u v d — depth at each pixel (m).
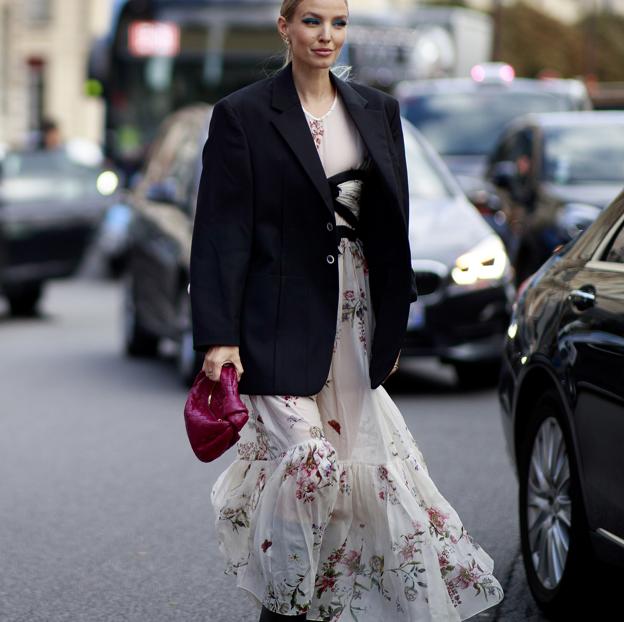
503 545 12.86
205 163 9.01
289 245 8.96
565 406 10.58
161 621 10.97
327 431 9.09
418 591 8.87
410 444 9.19
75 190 34.69
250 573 9.02
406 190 9.18
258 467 9.10
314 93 9.09
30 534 13.55
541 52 116.75
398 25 45.22
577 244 11.47
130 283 25.83
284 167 8.91
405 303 9.03
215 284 8.87
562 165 25.98
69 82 100.12
